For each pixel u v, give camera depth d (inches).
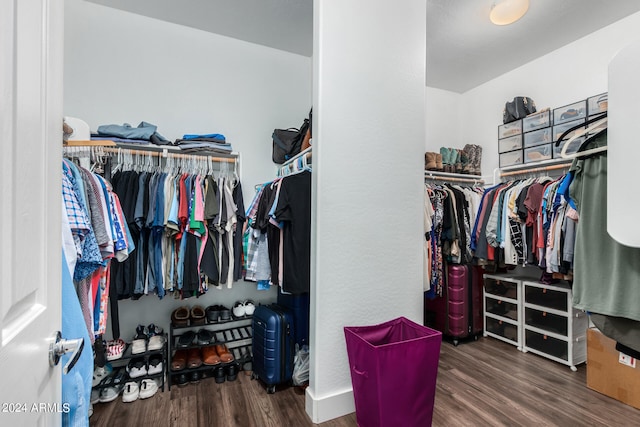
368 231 67.6
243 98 107.2
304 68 117.4
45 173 24.2
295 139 95.6
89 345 34.3
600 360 74.9
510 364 91.0
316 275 62.7
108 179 77.0
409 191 72.9
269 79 111.5
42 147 23.6
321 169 63.0
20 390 19.4
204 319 88.1
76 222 40.3
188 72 99.4
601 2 87.0
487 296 113.8
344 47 65.7
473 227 112.6
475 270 112.4
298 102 116.0
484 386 77.9
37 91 22.7
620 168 36.4
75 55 86.0
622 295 41.0
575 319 88.3
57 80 26.3
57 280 26.4
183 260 80.5
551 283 95.3
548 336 93.2
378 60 69.4
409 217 72.8
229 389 77.4
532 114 107.8
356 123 66.6
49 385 24.2
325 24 63.8
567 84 107.6
